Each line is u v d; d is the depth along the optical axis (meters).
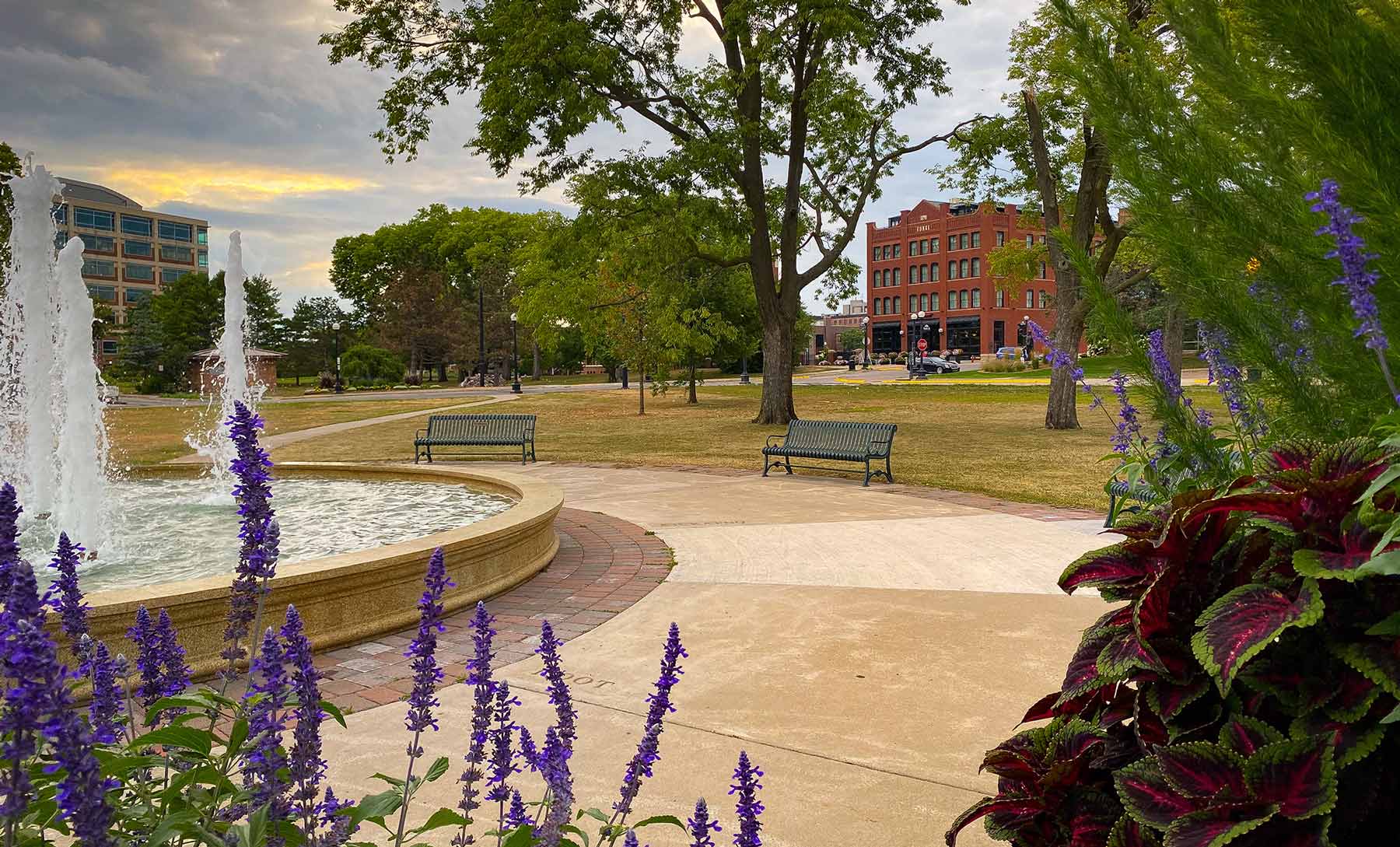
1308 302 2.02
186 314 71.19
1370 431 1.62
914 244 101.38
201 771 1.71
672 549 8.80
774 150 23.12
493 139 21.44
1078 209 21.30
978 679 4.97
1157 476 2.30
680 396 43.22
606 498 12.50
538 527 7.73
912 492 12.84
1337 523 1.60
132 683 4.60
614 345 32.09
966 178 25.47
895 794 3.64
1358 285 1.57
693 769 3.89
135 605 4.67
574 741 4.20
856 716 4.47
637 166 22.73
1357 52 1.85
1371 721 1.52
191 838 1.67
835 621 6.17
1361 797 1.51
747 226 23.73
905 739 4.18
